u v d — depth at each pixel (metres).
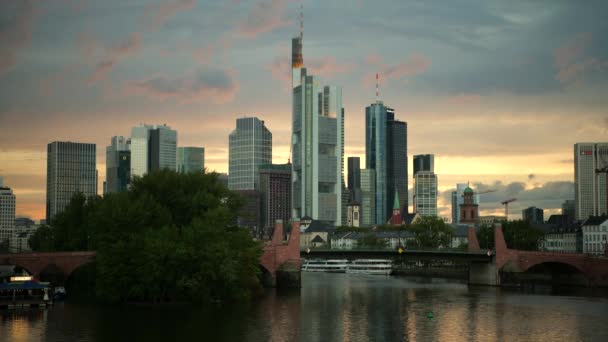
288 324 148.38
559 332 142.38
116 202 175.88
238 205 196.62
